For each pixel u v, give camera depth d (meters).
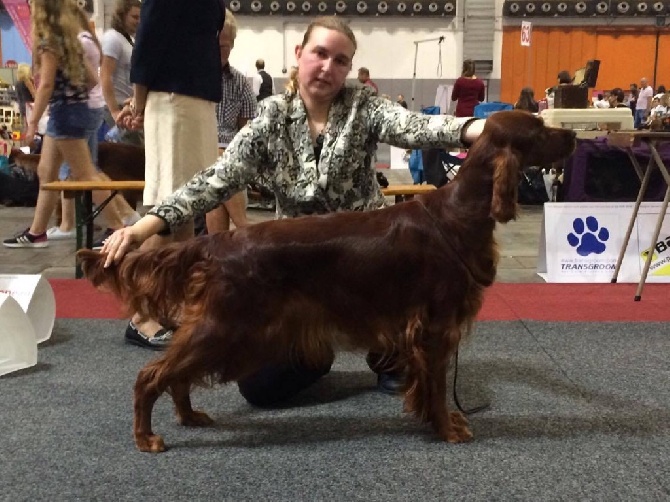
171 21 3.07
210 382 2.33
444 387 2.37
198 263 2.25
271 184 2.65
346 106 2.58
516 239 6.50
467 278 2.25
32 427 2.53
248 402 2.79
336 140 2.56
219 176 2.52
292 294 2.27
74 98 4.89
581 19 15.77
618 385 2.93
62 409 2.68
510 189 2.14
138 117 3.34
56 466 2.25
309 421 2.62
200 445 2.41
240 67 15.87
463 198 2.25
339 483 2.14
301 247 2.24
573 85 5.46
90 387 2.90
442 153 8.22
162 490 2.10
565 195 6.80
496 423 2.57
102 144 5.85
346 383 3.02
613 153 6.41
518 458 2.30
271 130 2.55
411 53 15.95
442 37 15.08
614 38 15.88
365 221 2.30
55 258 5.45
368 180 2.67
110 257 2.29
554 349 3.40
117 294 2.33
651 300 4.31
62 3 4.71
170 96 3.16
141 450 2.35
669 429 2.51
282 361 2.48
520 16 15.73
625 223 4.88
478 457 2.31
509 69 16.02
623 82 16.09
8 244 5.80
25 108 8.28
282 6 15.44
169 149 3.20
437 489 2.10
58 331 3.66
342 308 2.29
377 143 2.67
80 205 4.78
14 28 14.91
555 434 2.48
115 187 4.53
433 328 2.28
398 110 2.55
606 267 4.86
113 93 5.12
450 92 12.74
